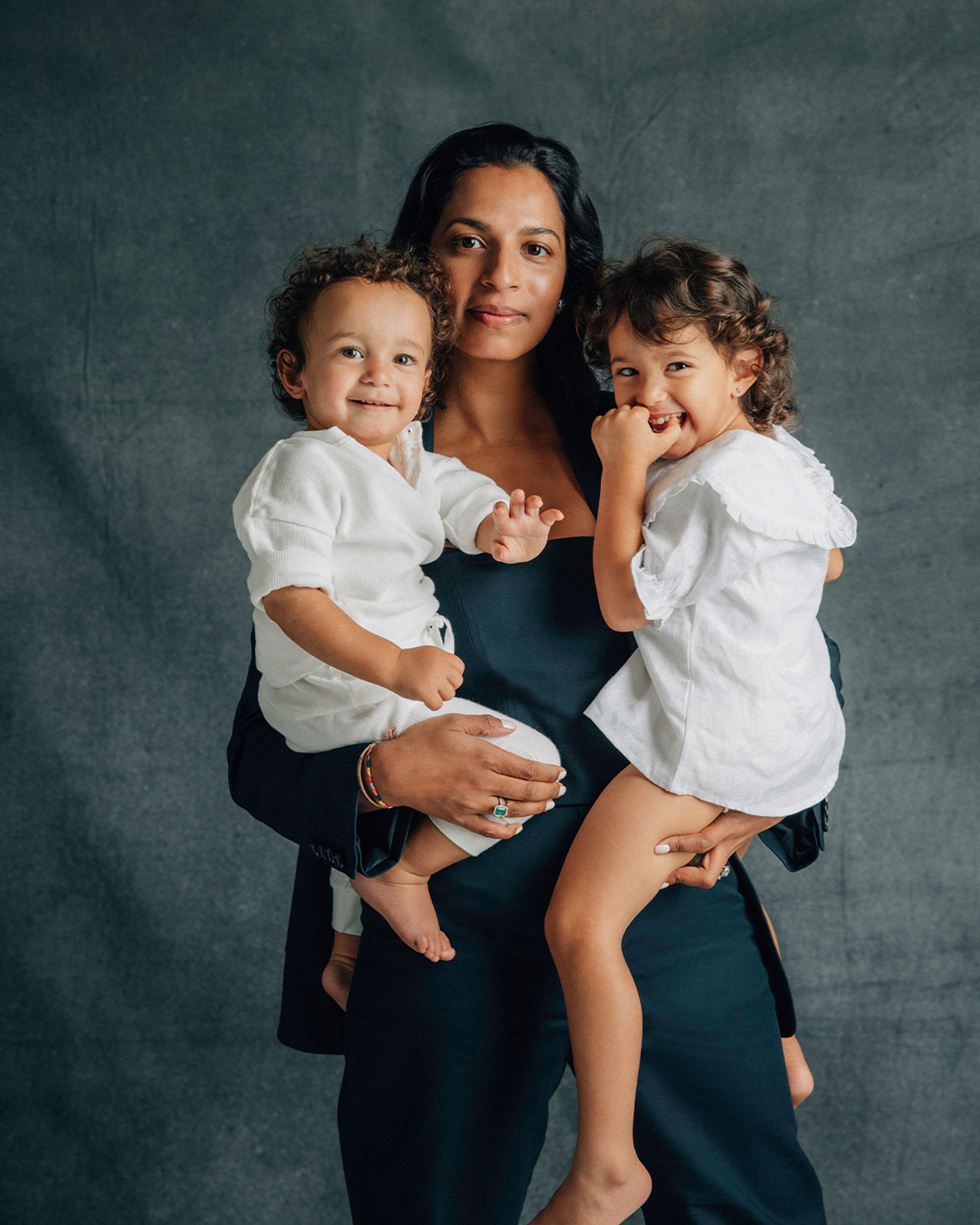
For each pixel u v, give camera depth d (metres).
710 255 1.33
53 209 2.36
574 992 1.20
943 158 2.31
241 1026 2.38
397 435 1.35
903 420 2.33
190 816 2.38
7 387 2.36
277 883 2.40
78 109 2.35
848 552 2.35
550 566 1.37
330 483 1.24
